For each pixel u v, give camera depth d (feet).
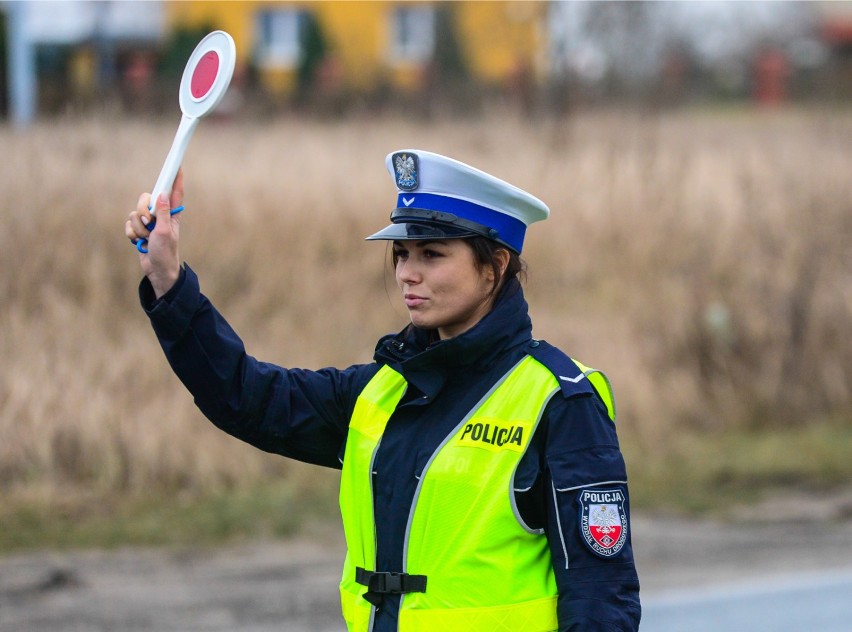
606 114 109.70
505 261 18.51
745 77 196.03
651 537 54.70
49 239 66.85
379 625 17.62
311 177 82.79
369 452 18.25
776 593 45.57
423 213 18.25
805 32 220.43
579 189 89.25
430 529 17.35
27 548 50.06
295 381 19.60
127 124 84.58
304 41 204.13
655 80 128.47
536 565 17.42
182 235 72.64
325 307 72.54
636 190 88.63
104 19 149.07
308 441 19.70
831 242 82.33
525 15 170.19
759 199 86.02
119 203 71.00
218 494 57.36
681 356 76.59
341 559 50.42
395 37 227.81
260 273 72.18
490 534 17.07
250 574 48.03
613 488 17.31
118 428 57.88
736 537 54.70
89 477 56.80
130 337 63.52
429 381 17.94
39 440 56.70
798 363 77.05
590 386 17.74
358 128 97.86
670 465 66.33
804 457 67.56
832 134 105.29
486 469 17.28
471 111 110.42
